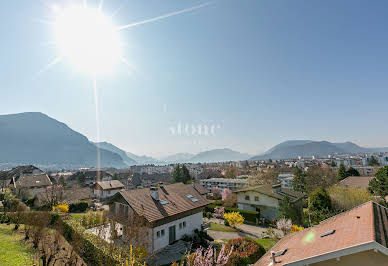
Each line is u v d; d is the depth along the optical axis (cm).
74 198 5031
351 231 788
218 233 2827
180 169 8600
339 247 678
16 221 2128
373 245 608
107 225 2002
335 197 3397
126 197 2228
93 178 11406
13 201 2795
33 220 1714
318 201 3222
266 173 7262
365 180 5116
